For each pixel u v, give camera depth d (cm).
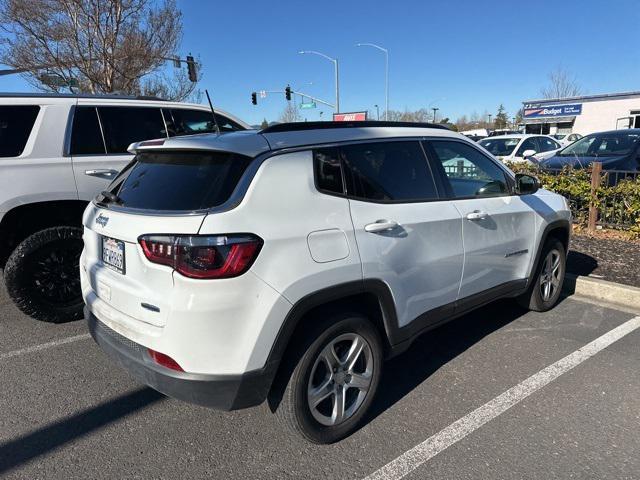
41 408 327
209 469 269
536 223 430
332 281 265
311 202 267
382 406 328
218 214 238
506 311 490
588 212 815
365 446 287
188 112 554
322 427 281
